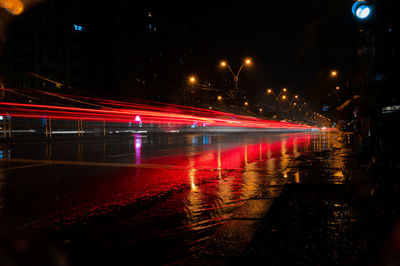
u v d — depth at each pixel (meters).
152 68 72.81
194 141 24.48
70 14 61.75
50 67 59.47
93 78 64.00
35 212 4.33
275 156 11.70
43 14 59.22
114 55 66.62
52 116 40.12
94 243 3.16
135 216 4.14
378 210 3.55
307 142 21.31
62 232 3.51
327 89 24.02
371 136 4.69
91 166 9.19
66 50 61.03
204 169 8.50
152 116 55.25
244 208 3.86
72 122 42.50
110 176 7.40
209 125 66.88
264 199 4.30
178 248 3.02
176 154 12.98
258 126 75.69
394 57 4.68
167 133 48.56
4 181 6.73
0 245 1.62
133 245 3.11
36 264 1.64
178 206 4.64
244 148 16.17
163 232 3.50
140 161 10.46
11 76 56.91
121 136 35.97
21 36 57.91
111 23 66.69
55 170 8.35
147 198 5.17
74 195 5.40
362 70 4.98
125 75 67.00
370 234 2.87
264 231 3.03
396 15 4.93
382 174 4.27
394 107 4.48
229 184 6.34
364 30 5.20
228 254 2.49
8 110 36.62
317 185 5.00
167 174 7.68
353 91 5.12
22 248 1.64
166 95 79.25
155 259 2.78
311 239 2.80
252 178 7.01
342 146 15.59
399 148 4.29
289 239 2.81
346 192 4.53
